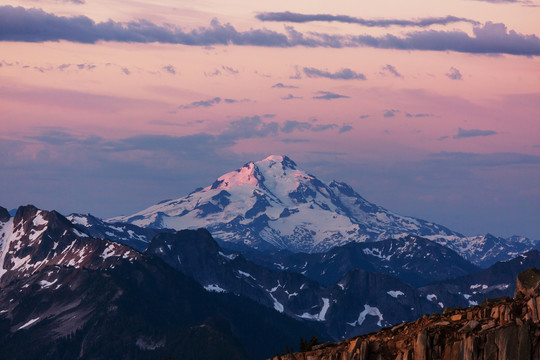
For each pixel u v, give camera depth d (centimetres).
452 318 14688
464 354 13588
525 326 13300
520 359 13162
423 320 15075
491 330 13662
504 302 14688
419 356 14000
